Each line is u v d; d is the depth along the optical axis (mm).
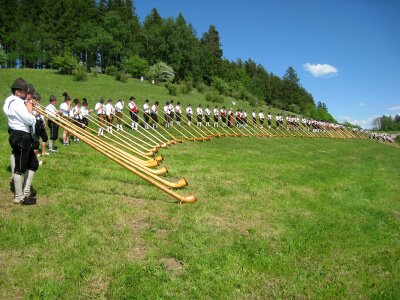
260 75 122562
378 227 8227
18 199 6953
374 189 12453
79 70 52000
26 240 5582
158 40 92312
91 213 6922
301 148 26922
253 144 24906
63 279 4734
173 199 8469
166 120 27469
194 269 5285
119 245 5762
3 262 4973
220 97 57062
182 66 94562
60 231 6059
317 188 11453
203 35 121188
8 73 48688
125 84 55438
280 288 5109
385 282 5527
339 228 7762
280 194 10023
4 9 79938
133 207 7496
